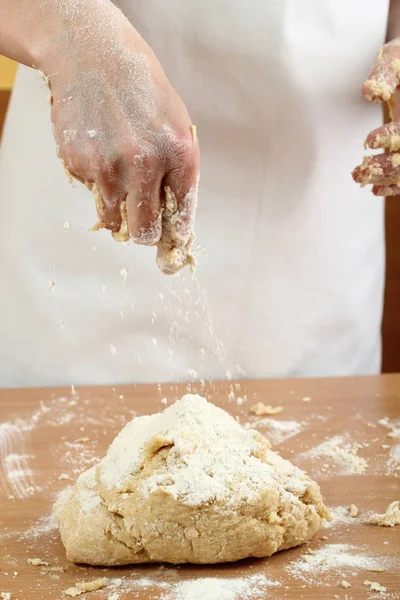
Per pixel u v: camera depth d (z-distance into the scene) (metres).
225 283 1.11
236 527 0.72
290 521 0.73
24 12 0.75
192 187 0.72
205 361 1.12
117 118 0.71
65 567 0.73
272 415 0.96
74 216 1.09
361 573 0.71
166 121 0.71
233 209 1.10
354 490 0.82
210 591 0.69
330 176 1.11
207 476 0.73
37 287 1.12
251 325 1.12
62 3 0.74
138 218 0.71
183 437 0.76
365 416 0.96
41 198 1.10
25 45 0.75
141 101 0.71
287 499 0.73
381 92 0.89
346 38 1.06
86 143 0.71
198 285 1.10
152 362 1.12
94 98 0.72
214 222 1.10
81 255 1.10
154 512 0.72
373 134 0.87
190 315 1.11
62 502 0.79
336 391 1.02
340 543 0.75
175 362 1.12
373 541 0.75
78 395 1.02
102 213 0.73
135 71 0.72
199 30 1.03
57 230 1.10
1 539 0.76
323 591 0.69
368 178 0.88
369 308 1.20
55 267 1.11
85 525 0.73
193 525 0.72
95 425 0.95
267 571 0.72
